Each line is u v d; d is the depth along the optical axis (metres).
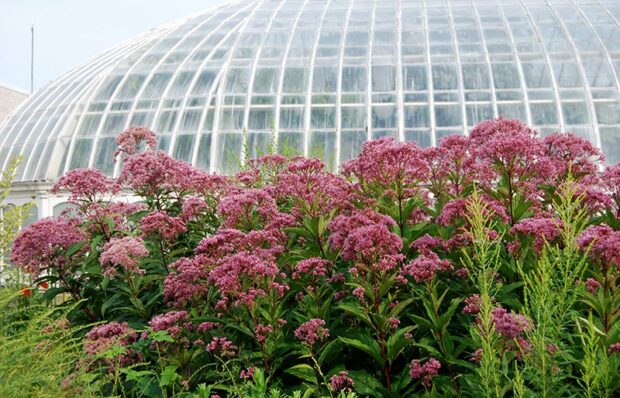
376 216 5.04
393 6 28.36
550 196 5.35
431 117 21.53
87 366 4.15
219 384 4.54
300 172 5.89
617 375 3.54
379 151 5.46
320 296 4.95
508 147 5.02
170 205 6.96
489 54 23.52
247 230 5.75
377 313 4.45
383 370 4.49
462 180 5.94
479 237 3.76
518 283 4.60
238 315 4.84
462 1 28.88
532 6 27.50
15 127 26.14
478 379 4.02
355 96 22.22
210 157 21.47
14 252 5.61
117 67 25.28
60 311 5.81
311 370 4.50
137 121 22.91
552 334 3.26
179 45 26.03
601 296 3.92
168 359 4.69
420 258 4.53
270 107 22.25
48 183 21.00
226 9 29.77
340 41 24.92
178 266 5.18
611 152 20.45
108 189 6.52
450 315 4.29
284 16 27.52
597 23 25.19
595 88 21.91
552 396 3.35
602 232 3.99
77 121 23.48
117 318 5.74
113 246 5.29
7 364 3.26
